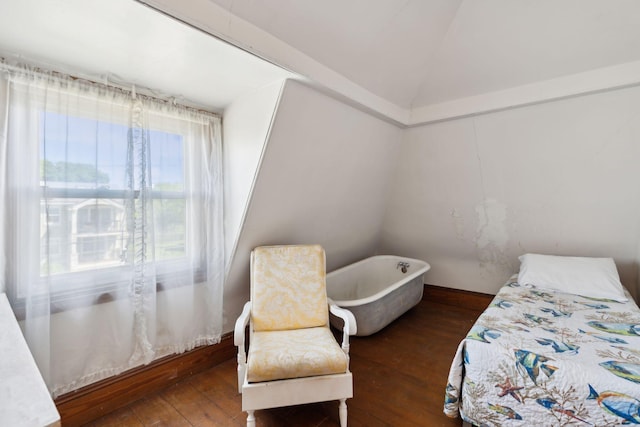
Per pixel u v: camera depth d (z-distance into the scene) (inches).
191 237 79.2
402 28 67.1
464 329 110.2
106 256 64.1
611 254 96.5
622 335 59.8
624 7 59.9
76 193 59.9
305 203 92.7
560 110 81.0
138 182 67.9
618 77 69.8
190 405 68.9
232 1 47.3
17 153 53.7
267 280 78.8
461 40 75.8
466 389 57.6
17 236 53.7
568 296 85.0
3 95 52.2
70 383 61.3
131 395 69.5
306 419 65.0
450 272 138.1
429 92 92.5
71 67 58.9
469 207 113.8
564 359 51.0
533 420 51.1
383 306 102.7
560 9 63.3
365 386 76.3
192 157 78.2
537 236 107.0
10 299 53.8
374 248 152.4
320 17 55.9
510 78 80.7
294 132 73.4
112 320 66.1
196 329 82.3
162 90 71.1
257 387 56.4
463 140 99.2
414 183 118.7
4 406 21.3
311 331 73.5
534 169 93.9
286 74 61.9
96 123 61.9
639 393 43.8
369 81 78.3
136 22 45.0
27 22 44.9
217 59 56.3
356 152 94.7
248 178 76.4
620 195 85.7
